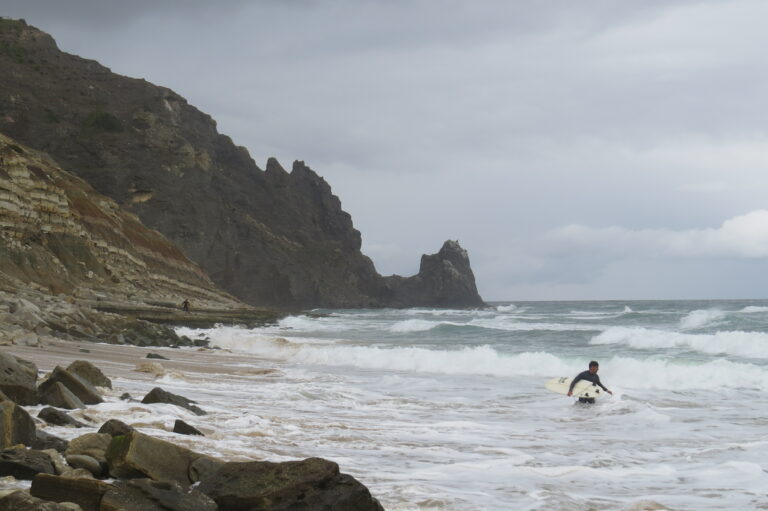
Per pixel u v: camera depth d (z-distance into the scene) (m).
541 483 8.00
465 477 8.15
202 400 14.07
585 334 40.50
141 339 35.16
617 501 7.22
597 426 13.25
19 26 144.00
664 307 119.38
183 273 86.06
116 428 7.04
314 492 5.64
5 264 46.19
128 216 85.00
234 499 5.66
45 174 59.50
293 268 125.75
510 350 32.16
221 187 130.25
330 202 153.88
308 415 13.09
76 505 5.03
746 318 49.97
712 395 17.98
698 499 7.54
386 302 153.00
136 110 124.81
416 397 17.17
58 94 125.12
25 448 6.27
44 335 27.70
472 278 161.00
